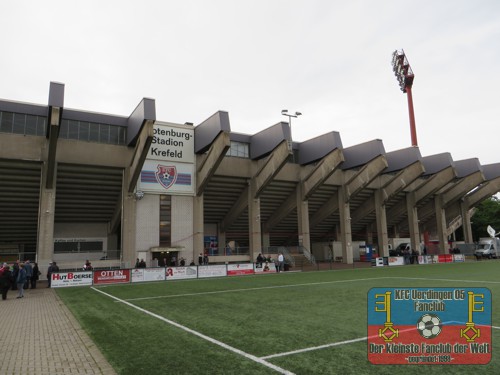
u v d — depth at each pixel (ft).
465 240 188.75
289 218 147.33
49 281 74.84
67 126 97.91
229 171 117.91
